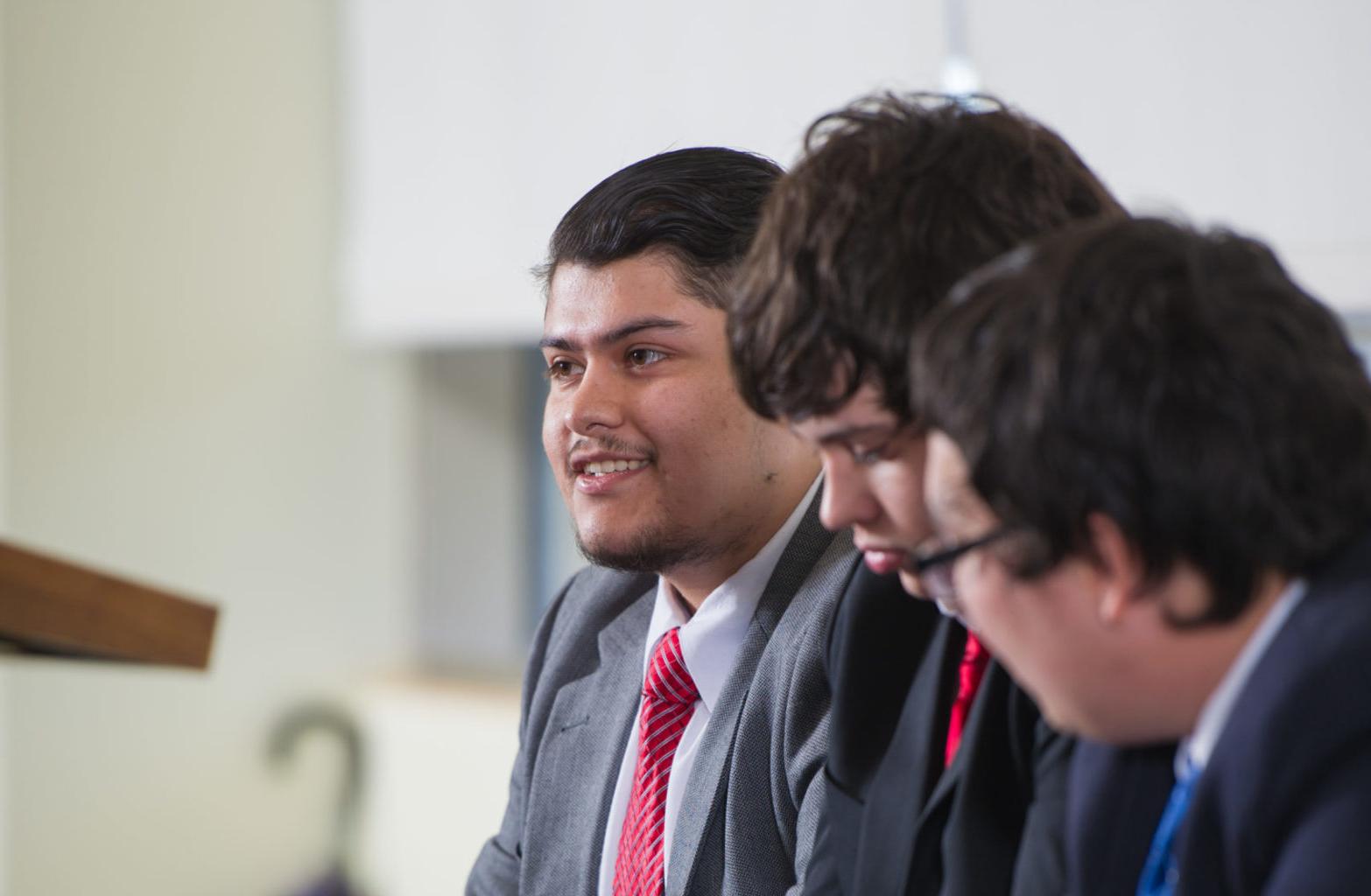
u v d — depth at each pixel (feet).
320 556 23.22
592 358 9.21
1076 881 5.69
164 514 22.11
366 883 22.48
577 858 10.06
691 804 9.10
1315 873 4.56
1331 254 14.52
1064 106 16.28
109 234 21.85
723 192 9.16
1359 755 4.65
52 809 21.49
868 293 6.09
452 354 23.41
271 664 22.66
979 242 6.09
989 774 6.55
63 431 21.48
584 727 10.43
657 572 9.62
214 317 22.36
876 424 6.15
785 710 8.72
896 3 17.72
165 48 22.15
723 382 9.09
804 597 8.96
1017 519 4.88
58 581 7.04
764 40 18.94
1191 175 15.40
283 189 22.94
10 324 21.07
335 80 23.39
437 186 22.12
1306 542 4.81
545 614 11.65
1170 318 4.75
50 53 21.43
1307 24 14.61
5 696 21.20
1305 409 4.77
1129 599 4.85
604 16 20.43
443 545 23.52
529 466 23.07
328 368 23.32
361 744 22.79
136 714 21.91
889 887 6.82
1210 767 4.94
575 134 20.70
